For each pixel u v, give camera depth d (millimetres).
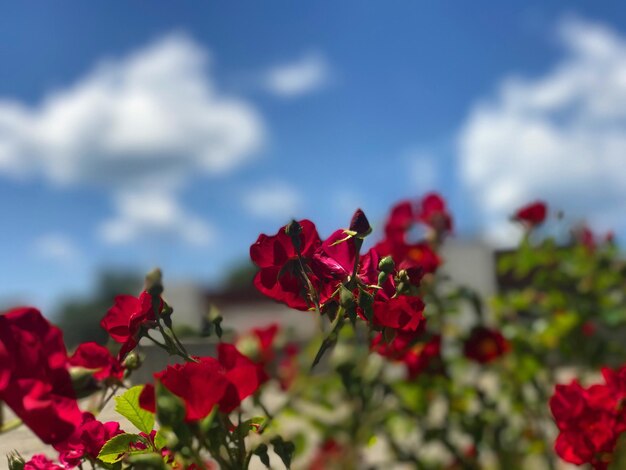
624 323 999
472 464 791
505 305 979
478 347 844
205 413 268
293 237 328
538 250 1062
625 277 1050
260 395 394
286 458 311
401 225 802
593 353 972
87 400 340
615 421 443
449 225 850
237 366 281
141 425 313
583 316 980
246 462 302
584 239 1073
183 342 350
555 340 953
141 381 354
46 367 217
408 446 797
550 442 854
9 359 209
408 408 769
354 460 757
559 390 450
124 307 319
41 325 221
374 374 661
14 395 204
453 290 838
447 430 789
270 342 608
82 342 327
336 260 333
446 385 794
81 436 317
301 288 329
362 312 332
